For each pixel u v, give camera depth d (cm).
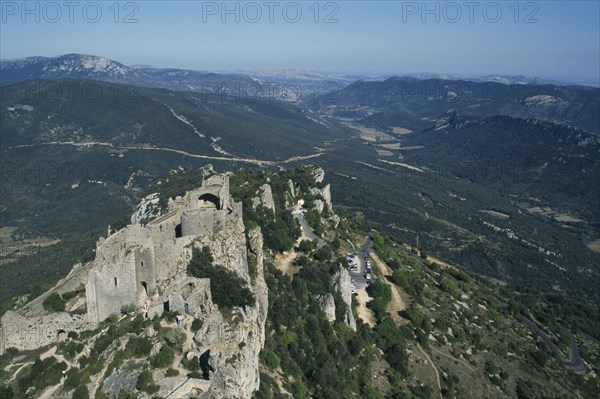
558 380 16062
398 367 13388
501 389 14688
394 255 19712
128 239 9456
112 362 8162
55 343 8962
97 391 7894
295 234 16438
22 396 7994
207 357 7969
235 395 7594
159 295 9344
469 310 18238
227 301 9438
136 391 7562
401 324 15100
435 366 14112
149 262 9431
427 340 14912
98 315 9150
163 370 7869
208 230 10300
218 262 9938
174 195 18950
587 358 18388
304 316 12562
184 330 8594
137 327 8669
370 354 13375
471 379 14300
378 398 12081
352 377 12244
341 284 14288
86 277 9769
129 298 9269
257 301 10488
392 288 16688
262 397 8762
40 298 10106
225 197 11525
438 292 18425
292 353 11288
